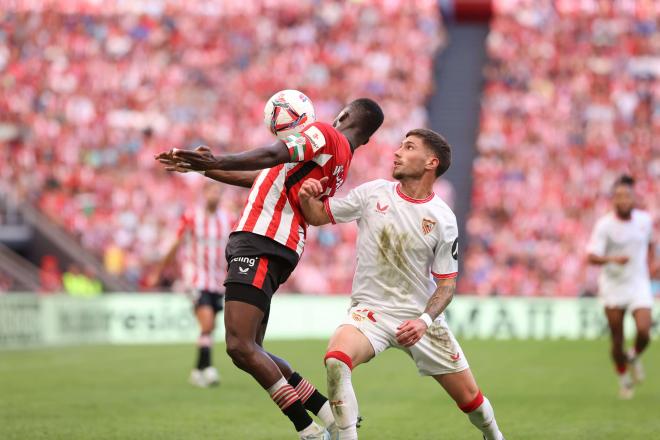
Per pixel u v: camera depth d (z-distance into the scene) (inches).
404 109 4345.5
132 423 1162.6
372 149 4035.4
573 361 2036.2
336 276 3528.5
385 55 4584.2
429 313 795.4
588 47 4507.9
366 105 903.7
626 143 4028.1
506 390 1553.9
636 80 4335.6
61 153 3976.4
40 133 4040.4
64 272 3491.6
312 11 4783.5
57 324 2709.2
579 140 4052.7
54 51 4483.3
